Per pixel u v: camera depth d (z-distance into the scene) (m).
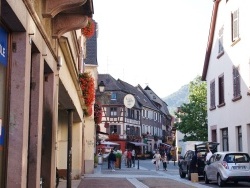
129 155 46.81
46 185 10.44
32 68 8.58
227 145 29.75
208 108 34.53
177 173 35.59
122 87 89.69
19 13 6.50
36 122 8.61
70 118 18.62
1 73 6.62
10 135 7.02
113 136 83.38
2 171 6.80
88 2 9.64
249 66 24.98
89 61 34.31
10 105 7.05
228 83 29.12
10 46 7.06
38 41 8.29
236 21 27.44
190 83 58.41
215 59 32.41
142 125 96.31
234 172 21.56
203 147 27.47
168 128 125.94
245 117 25.67
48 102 10.62
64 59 13.65
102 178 26.91
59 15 10.35
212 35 33.16
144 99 102.19
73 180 24.44
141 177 28.69
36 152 8.57
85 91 23.19
